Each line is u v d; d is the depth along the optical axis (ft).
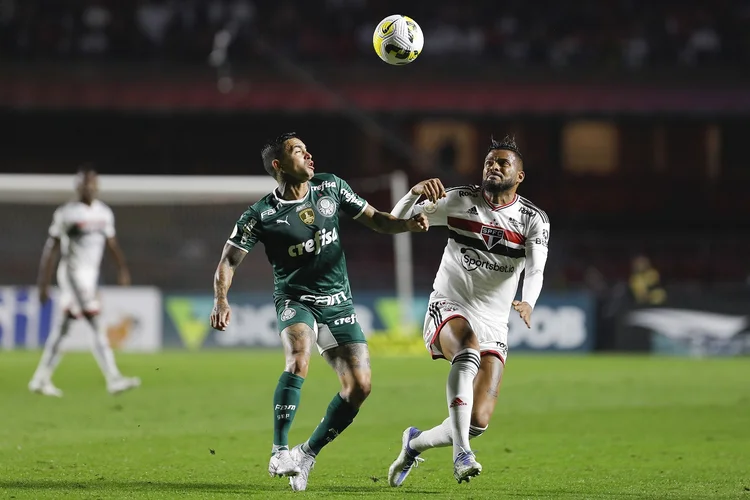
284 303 78.33
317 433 77.25
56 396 152.97
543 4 356.38
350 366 76.84
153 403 144.87
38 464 91.15
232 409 138.72
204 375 185.26
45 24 336.49
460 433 73.72
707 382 181.16
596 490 79.00
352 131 343.05
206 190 240.94
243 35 338.34
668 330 258.98
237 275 257.34
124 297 245.24
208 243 255.50
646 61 345.72
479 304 81.41
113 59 333.83
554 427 123.75
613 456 100.12
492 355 80.84
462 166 358.64
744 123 355.77
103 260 251.19
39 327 242.78
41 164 335.06
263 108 329.52
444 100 334.24
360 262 303.89
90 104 326.03
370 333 253.65
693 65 342.23
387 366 211.82
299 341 76.23
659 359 242.78
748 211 339.98
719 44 349.00
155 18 342.44
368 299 255.29
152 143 338.34
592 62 343.46
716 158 360.28
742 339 257.34
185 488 77.56
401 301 255.70
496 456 100.07
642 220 337.93
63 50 334.65
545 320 258.98
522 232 81.15
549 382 178.60
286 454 74.23
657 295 260.83
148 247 253.85
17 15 336.90
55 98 325.83
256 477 84.53
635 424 126.72
